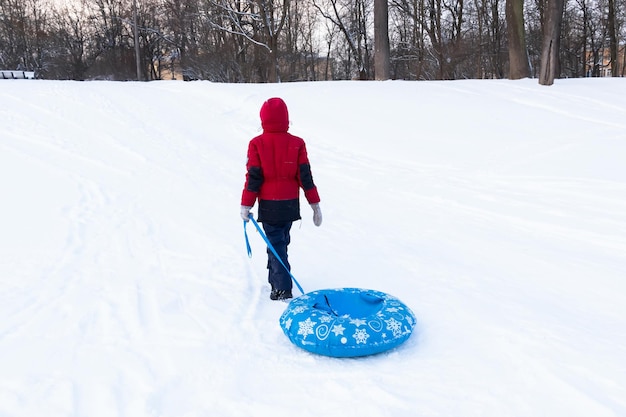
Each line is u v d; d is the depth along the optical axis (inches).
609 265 197.3
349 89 618.5
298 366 125.5
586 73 1759.4
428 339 138.3
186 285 179.2
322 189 331.3
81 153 381.4
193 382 118.6
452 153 403.5
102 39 1959.9
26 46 1968.5
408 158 399.9
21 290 172.2
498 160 375.6
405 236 239.1
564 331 141.3
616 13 1482.5
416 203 295.9
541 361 124.4
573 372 119.3
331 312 142.6
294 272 193.8
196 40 1499.8
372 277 187.6
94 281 181.5
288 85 655.1
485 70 1614.2
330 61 1964.8
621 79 714.8
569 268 194.9
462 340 137.0
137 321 150.6
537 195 295.7
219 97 579.8
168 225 250.4
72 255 206.8
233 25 1376.7
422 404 108.3
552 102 545.0
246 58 1417.3
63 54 1975.9
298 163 163.2
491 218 264.5
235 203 292.7
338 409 107.3
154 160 378.9
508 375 119.0
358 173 366.3
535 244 224.4
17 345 135.4
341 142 446.3
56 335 141.5
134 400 111.4
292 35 1663.4
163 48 1932.8
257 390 115.3
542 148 393.1
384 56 795.4
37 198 281.3
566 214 261.0
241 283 181.6
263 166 161.0
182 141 434.9
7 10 1934.1
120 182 323.6
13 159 351.3
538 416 103.7
